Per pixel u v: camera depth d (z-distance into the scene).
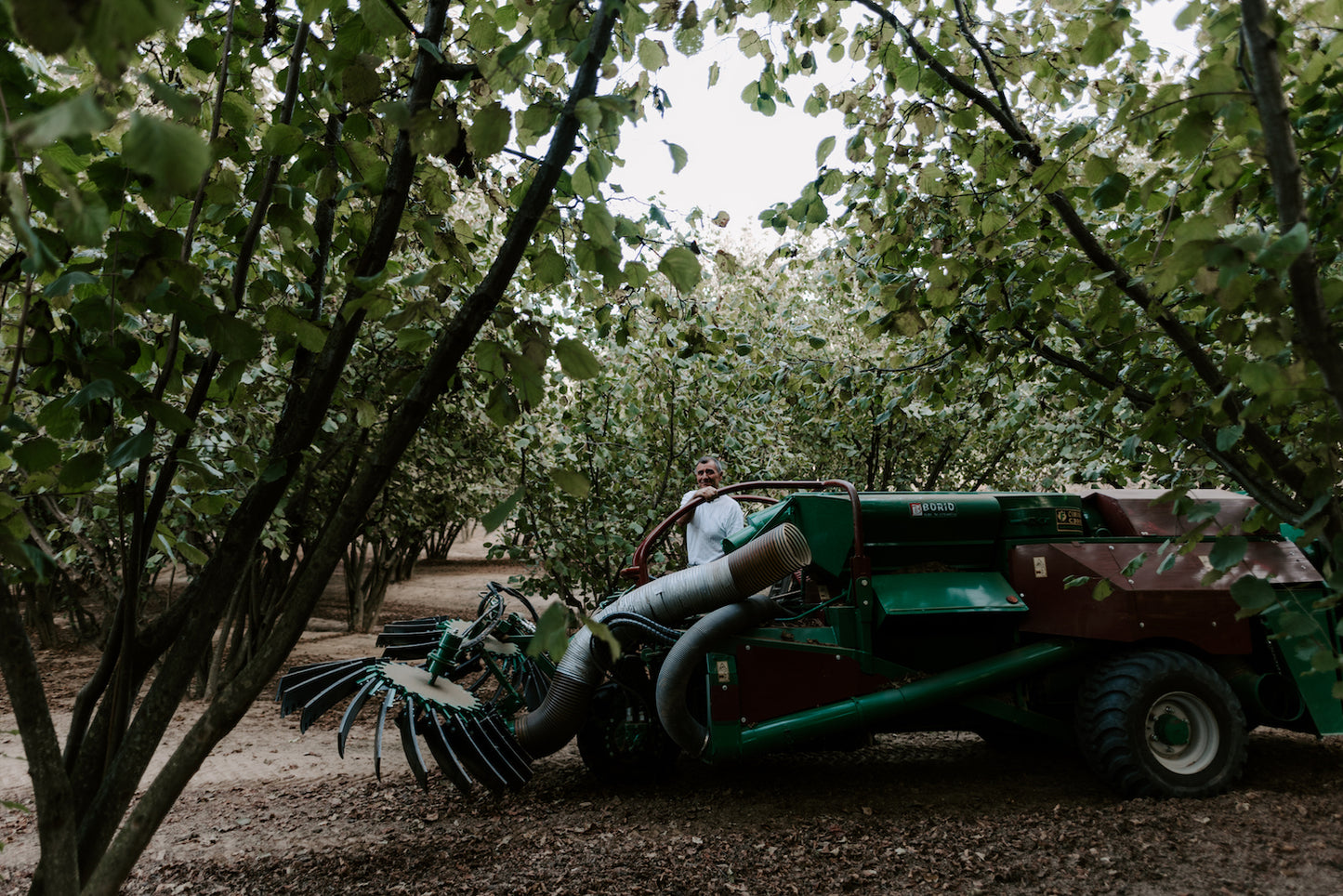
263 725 6.67
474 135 1.51
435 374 1.56
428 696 4.16
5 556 1.33
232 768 5.41
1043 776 4.81
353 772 5.24
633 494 7.43
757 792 4.62
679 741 4.32
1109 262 2.91
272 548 7.56
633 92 2.44
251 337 1.53
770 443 8.09
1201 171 2.42
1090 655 4.56
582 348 1.59
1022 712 4.54
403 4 2.34
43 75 1.72
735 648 4.43
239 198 1.85
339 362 1.72
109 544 5.46
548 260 1.82
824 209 3.24
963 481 10.22
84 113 0.71
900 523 4.68
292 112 1.93
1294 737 5.54
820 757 5.36
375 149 2.22
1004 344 4.01
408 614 14.95
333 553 1.55
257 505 1.68
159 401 1.55
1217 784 4.16
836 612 4.56
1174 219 2.55
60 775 1.45
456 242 2.58
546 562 7.18
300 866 3.68
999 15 3.32
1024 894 3.17
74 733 1.73
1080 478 7.19
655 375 7.08
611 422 7.41
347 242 2.42
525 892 3.35
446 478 8.59
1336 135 2.19
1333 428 1.93
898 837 3.81
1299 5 2.06
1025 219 3.26
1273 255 1.38
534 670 4.92
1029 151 3.12
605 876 3.48
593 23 1.60
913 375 5.56
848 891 3.28
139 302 1.51
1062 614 4.51
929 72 3.12
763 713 4.42
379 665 4.32
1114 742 4.17
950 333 3.83
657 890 3.33
